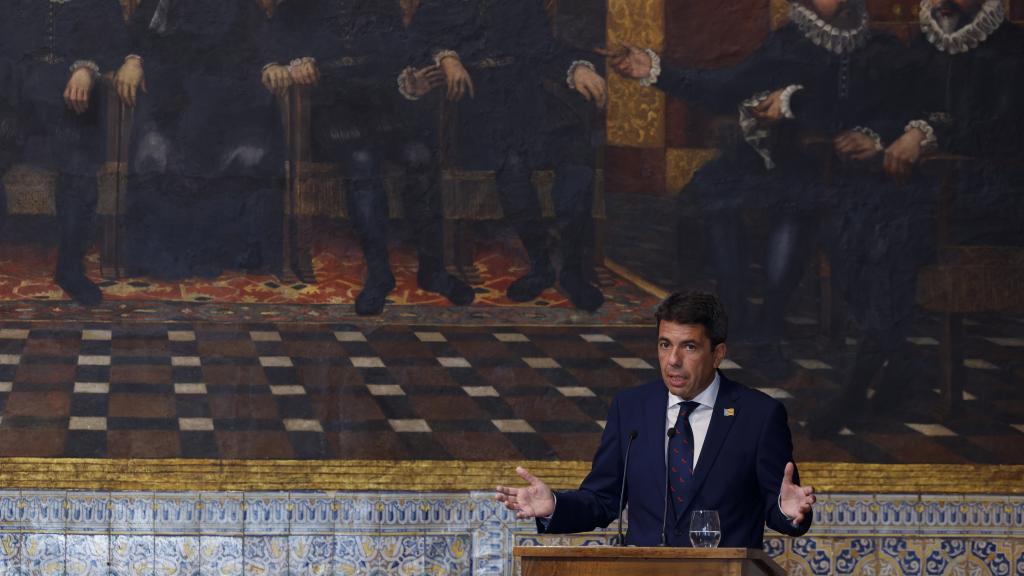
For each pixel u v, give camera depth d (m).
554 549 3.97
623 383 7.82
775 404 5.05
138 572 7.43
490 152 7.91
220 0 7.84
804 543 7.67
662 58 7.95
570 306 7.86
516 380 7.78
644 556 3.93
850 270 7.89
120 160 7.74
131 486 7.46
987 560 7.69
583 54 7.95
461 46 7.93
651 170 7.93
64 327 7.61
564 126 7.93
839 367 7.84
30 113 7.73
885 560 7.68
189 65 7.80
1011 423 7.81
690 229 7.91
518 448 7.71
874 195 7.91
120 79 7.77
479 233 7.88
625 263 7.90
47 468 7.44
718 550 3.89
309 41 7.86
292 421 7.63
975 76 7.95
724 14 7.97
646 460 4.98
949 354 7.84
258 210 7.78
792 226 7.91
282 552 7.50
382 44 7.89
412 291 7.82
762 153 7.93
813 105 7.94
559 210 7.90
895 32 7.97
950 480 7.73
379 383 7.71
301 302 7.75
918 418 7.81
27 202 7.67
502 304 7.83
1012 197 7.91
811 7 7.97
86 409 7.53
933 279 7.89
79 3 7.78
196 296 7.70
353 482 7.59
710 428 4.99
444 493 7.62
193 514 7.48
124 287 7.68
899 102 7.95
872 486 7.73
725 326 4.98
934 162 7.93
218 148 7.78
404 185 7.86
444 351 7.78
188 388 7.61
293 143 7.82
